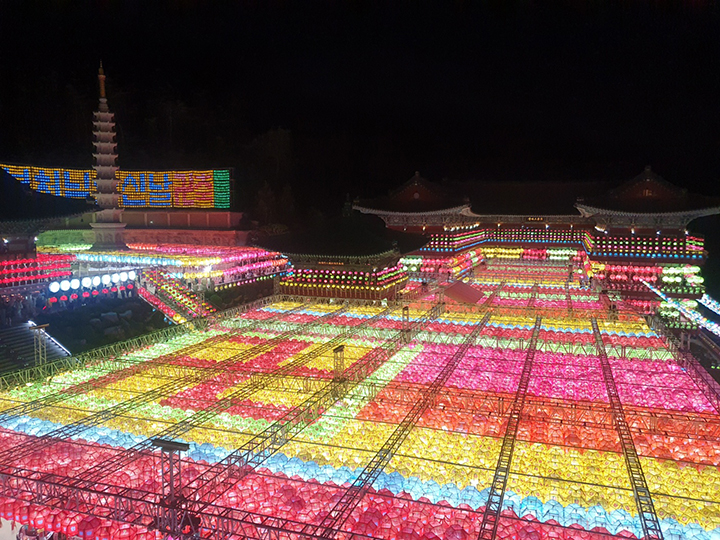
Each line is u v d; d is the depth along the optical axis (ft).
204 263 240.12
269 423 89.61
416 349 133.28
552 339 138.21
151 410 94.89
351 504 66.39
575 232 338.95
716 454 80.18
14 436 84.64
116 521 64.39
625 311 171.83
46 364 117.60
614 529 63.41
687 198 232.12
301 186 390.01
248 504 66.08
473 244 314.96
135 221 338.54
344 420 89.71
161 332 143.54
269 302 192.34
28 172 309.22
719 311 228.22
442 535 61.93
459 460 78.13
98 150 262.88
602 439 82.84
